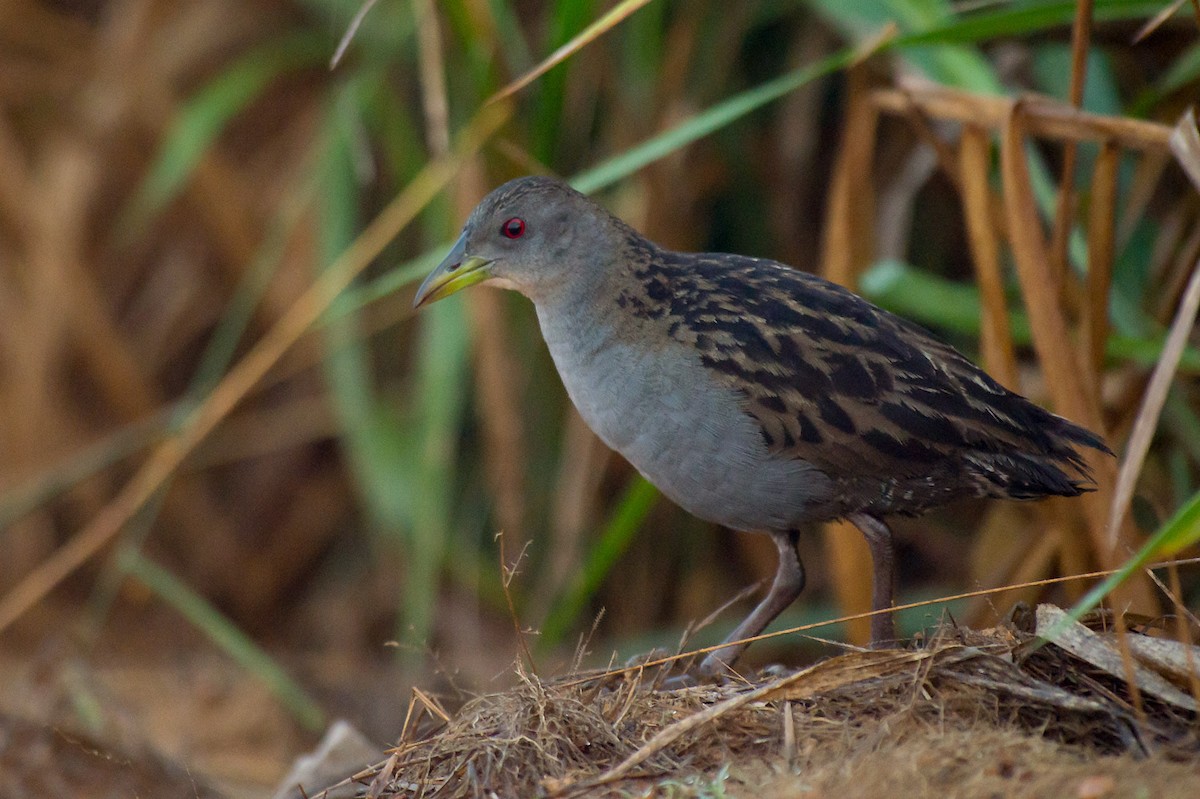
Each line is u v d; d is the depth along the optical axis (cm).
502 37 909
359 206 1214
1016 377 823
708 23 1139
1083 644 586
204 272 1369
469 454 1223
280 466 1365
